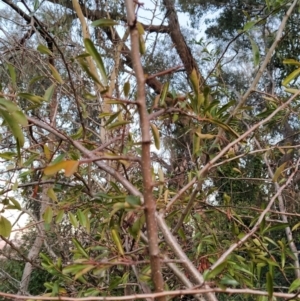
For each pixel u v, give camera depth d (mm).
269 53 1242
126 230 1386
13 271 3736
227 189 3188
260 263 1389
